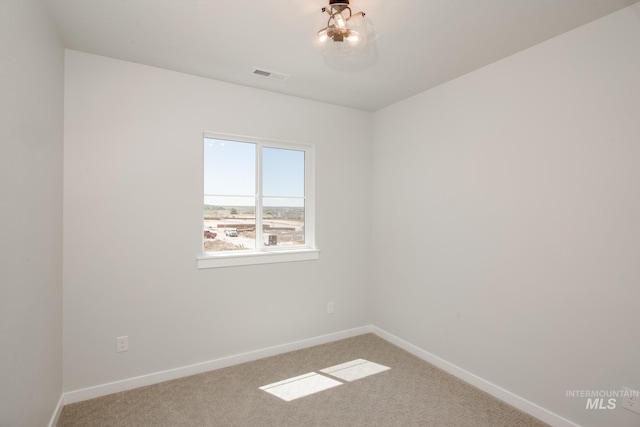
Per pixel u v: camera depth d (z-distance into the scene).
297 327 3.12
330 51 1.88
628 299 1.70
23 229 1.38
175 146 2.53
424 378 2.57
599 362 1.80
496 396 2.30
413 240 3.04
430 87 2.83
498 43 2.08
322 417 2.07
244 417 2.07
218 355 2.71
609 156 1.76
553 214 2.00
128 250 2.36
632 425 1.68
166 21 1.84
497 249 2.32
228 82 2.74
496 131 2.33
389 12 1.73
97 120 2.26
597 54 1.81
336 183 3.34
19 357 1.34
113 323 2.31
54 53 1.88
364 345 3.21
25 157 1.41
